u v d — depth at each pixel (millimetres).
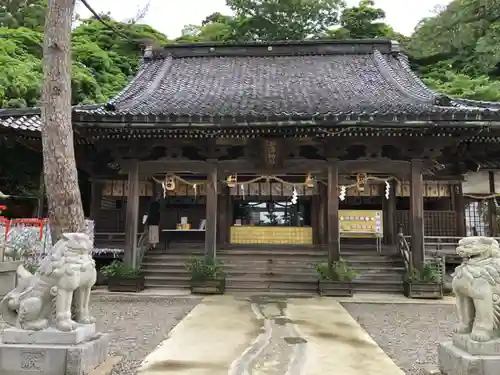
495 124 11602
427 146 12883
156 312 9688
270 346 6727
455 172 16250
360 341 7117
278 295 12281
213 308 10172
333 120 11703
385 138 13008
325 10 38812
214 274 12477
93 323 5590
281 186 17766
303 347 6664
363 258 14695
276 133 12492
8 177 16797
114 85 26453
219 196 17938
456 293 5031
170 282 13422
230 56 20984
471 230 16750
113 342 6988
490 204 16688
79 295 5516
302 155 13961
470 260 4844
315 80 17875
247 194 17859
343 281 12211
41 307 5102
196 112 13000
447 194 16844
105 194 17156
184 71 19547
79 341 5039
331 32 38188
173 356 6152
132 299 11508
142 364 5773
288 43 20781
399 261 14305
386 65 18438
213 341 7035
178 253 15281
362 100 14711
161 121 11906
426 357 6270
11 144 15570
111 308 10203
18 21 29109
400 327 8414
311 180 14234
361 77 17938
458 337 4883
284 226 18188
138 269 13250
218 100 15141
